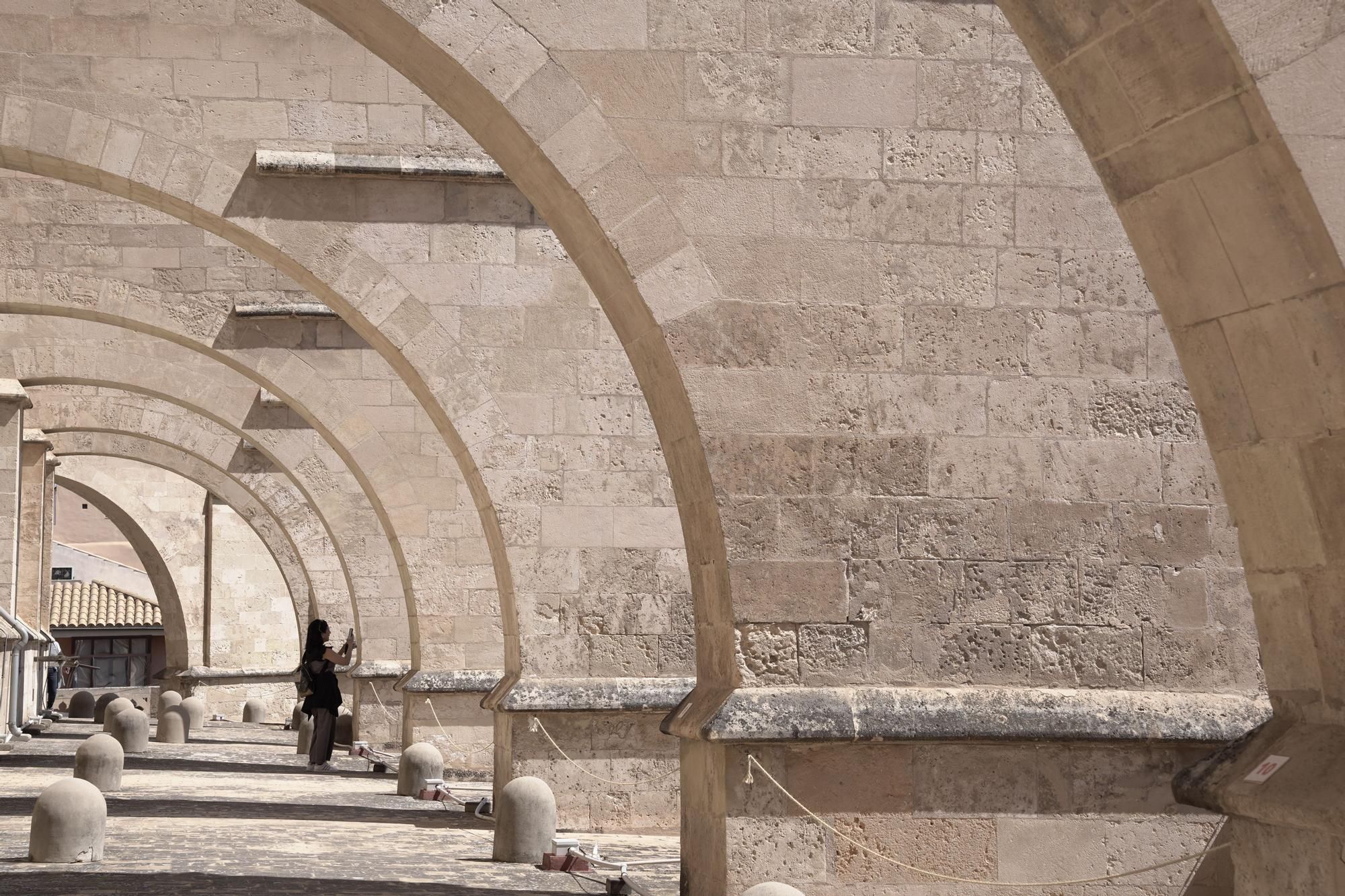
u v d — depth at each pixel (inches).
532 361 634.8
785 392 368.5
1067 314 385.7
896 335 375.6
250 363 845.2
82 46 593.9
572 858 468.1
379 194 643.5
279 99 625.3
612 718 589.3
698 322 365.4
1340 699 211.5
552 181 370.9
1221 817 371.6
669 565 613.3
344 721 1082.7
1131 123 215.2
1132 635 381.7
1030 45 223.5
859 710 357.7
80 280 839.7
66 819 469.4
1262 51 196.1
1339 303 199.8
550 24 365.4
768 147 372.5
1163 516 386.0
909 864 360.8
